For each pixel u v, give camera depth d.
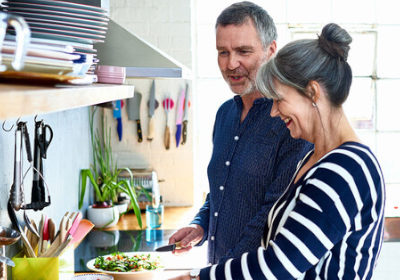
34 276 1.86
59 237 1.94
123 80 1.67
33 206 2.04
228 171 2.04
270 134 1.93
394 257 3.03
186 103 3.96
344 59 1.38
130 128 3.97
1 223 1.88
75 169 3.22
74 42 1.30
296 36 4.24
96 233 3.21
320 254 1.32
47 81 1.03
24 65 0.92
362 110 4.29
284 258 1.32
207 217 2.21
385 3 4.21
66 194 2.96
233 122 2.08
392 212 3.47
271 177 1.93
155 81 3.95
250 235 1.86
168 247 2.10
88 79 1.30
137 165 3.99
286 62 1.37
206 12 4.18
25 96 0.76
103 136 3.96
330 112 1.40
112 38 2.01
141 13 3.91
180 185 4.00
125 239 3.06
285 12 4.22
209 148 4.26
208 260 2.14
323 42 1.37
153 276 2.28
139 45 2.01
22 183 1.91
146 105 3.96
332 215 1.30
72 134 3.13
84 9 1.31
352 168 1.32
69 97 0.98
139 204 3.78
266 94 1.43
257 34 1.97
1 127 1.88
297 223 1.32
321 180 1.32
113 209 3.35
